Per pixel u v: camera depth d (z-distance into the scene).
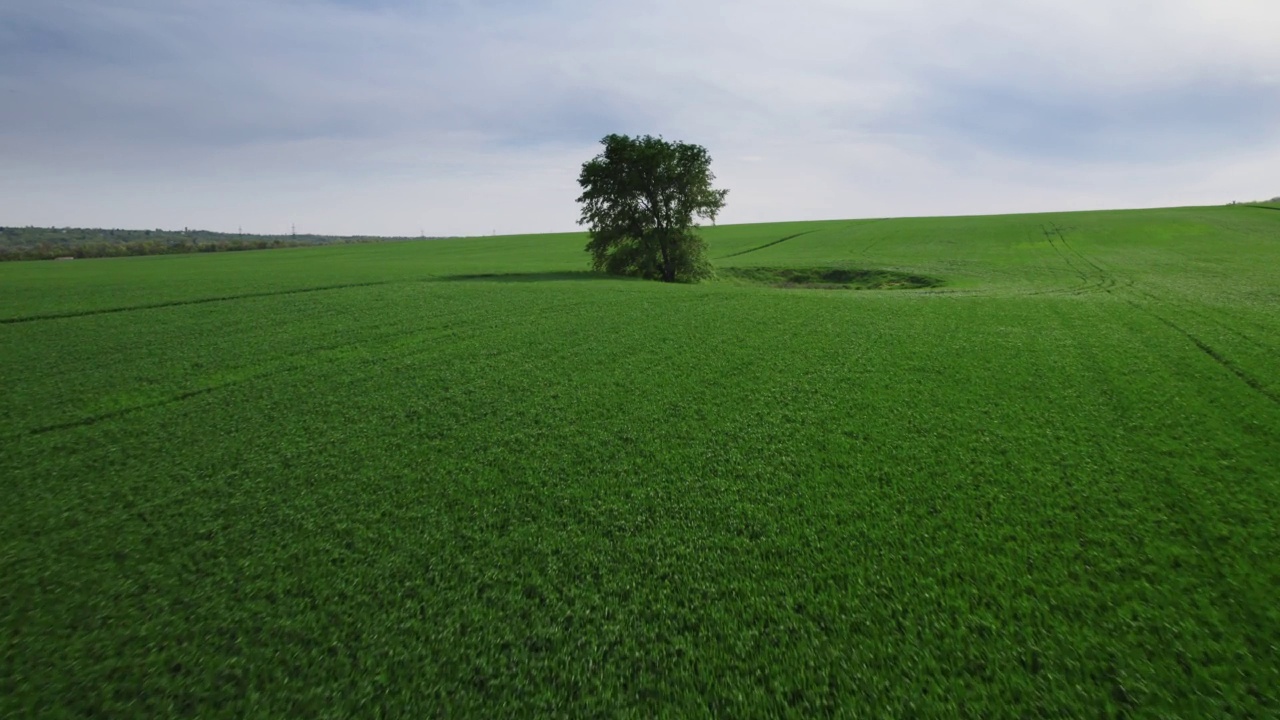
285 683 5.00
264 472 9.02
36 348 16.47
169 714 4.72
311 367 15.01
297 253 90.81
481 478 8.78
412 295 27.92
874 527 7.25
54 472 8.98
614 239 47.50
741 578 6.30
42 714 4.70
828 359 15.65
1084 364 14.57
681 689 4.88
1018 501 7.77
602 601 5.97
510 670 5.09
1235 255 48.22
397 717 4.65
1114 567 6.29
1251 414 10.64
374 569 6.56
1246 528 6.91
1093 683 4.82
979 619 5.59
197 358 15.66
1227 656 5.02
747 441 10.09
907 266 51.53
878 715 4.59
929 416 11.14
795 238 84.25
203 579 6.42
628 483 8.57
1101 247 58.19
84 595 6.16
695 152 44.69
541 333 19.33
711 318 22.09
